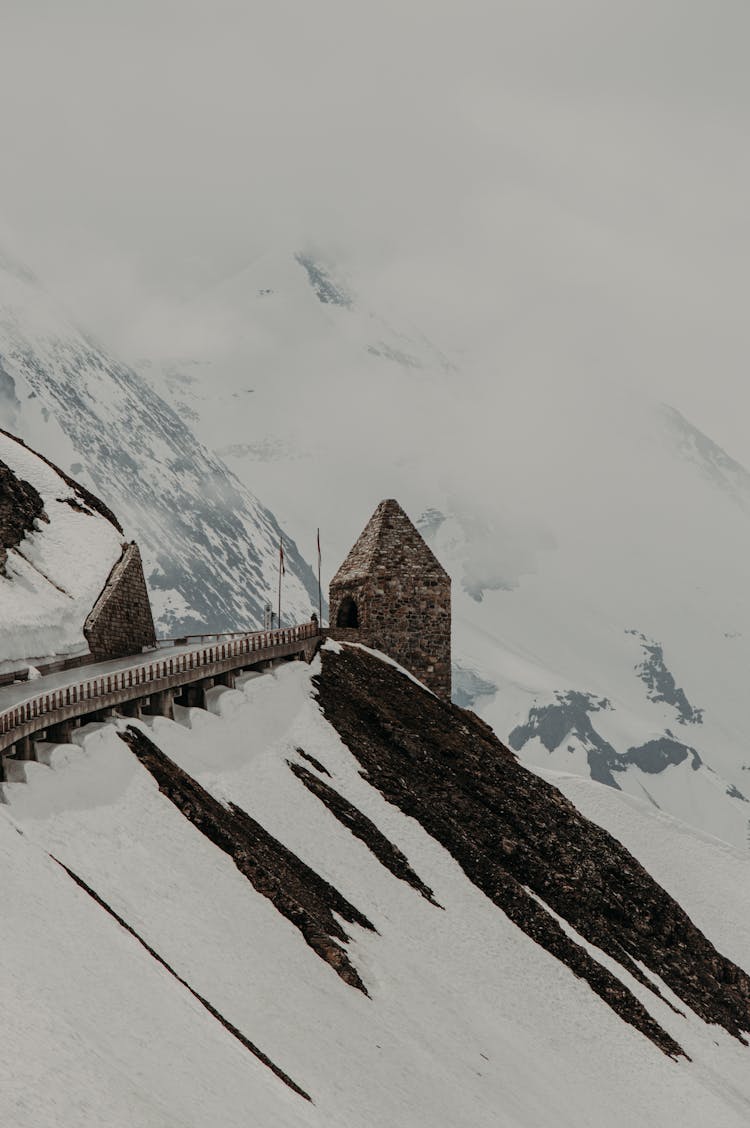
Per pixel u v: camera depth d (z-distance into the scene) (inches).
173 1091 1900.8
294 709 3966.5
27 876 2333.9
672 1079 3235.7
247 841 3139.8
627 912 3917.3
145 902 2623.0
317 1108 2186.3
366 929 3125.0
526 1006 3216.0
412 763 4052.7
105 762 3029.0
